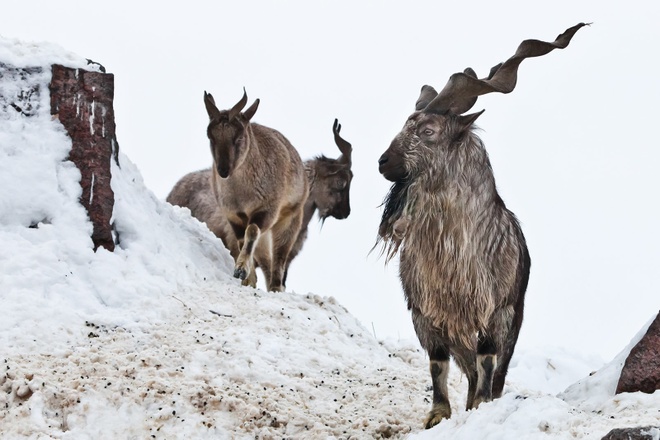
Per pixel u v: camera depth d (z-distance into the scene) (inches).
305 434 1008.2
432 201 1030.4
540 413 856.9
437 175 1034.7
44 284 1218.6
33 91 1390.3
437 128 1041.5
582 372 1603.1
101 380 1032.8
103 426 979.3
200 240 1567.4
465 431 875.4
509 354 1080.8
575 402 1025.5
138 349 1154.0
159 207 1544.0
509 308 1039.6
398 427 1029.2
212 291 1379.2
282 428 1020.5
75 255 1285.7
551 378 1585.9
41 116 1376.7
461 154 1040.8
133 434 975.0
